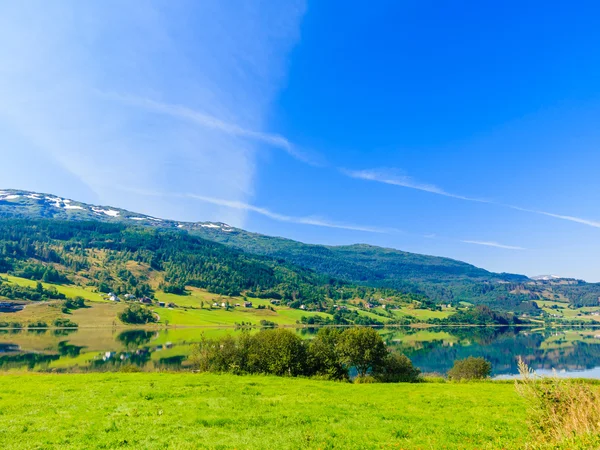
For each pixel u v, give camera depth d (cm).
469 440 1811
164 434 1830
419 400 3209
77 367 8262
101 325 19250
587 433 1187
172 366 8450
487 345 16775
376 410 2622
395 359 5866
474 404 3072
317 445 1673
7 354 10519
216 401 2675
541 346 16625
